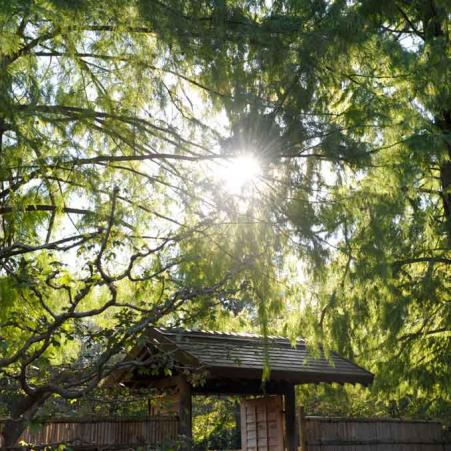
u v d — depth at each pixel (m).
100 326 7.86
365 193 9.65
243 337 11.34
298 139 9.04
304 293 10.01
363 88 9.66
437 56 10.87
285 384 11.54
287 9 9.58
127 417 8.96
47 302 7.63
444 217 14.81
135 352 7.58
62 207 8.73
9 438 5.60
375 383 15.19
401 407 19.81
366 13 13.17
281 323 11.95
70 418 8.50
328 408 19.16
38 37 8.34
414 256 14.74
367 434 13.01
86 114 8.75
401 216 12.40
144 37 9.16
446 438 14.35
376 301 13.25
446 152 10.63
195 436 15.36
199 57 9.03
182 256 7.47
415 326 15.65
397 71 10.50
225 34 8.89
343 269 11.41
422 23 14.72
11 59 8.16
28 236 8.84
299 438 12.22
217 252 8.80
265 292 8.69
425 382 15.17
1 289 6.95
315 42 9.06
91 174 8.53
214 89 9.43
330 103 10.00
